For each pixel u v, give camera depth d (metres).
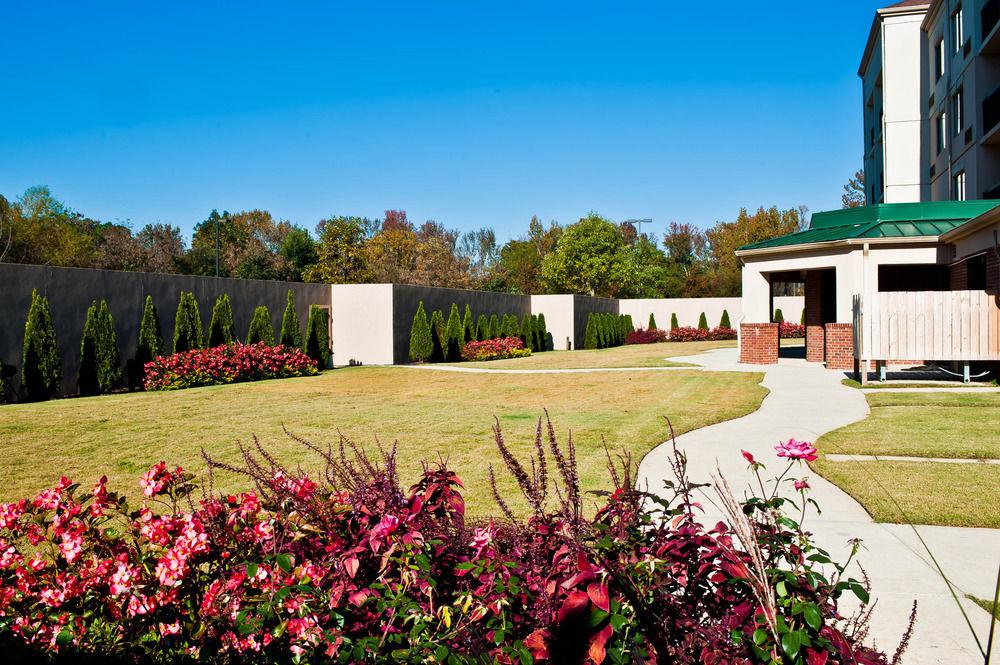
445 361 22.39
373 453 6.61
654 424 8.13
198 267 39.91
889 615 2.99
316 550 2.29
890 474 5.40
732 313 35.97
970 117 17.06
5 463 6.25
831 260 14.99
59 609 2.10
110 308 13.82
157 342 14.59
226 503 2.42
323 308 20.50
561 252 48.75
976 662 2.54
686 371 15.59
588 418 8.78
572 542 1.83
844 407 9.23
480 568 2.01
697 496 4.94
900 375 13.28
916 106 21.50
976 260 12.80
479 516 4.30
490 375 16.44
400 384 14.27
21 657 2.00
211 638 2.00
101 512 2.28
